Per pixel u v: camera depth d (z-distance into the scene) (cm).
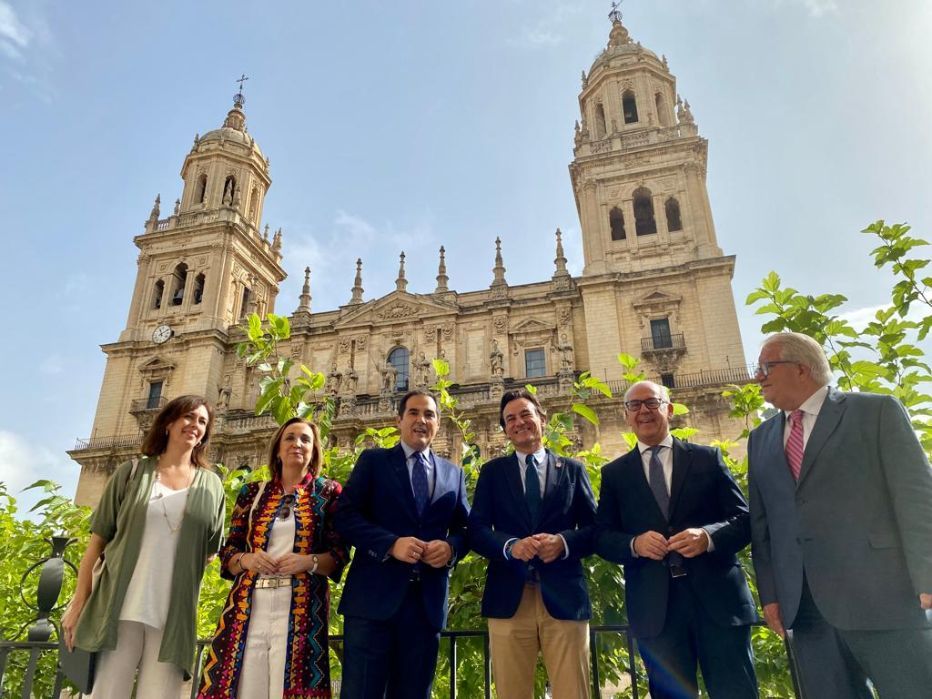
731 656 477
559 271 4156
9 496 1145
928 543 388
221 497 616
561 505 573
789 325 779
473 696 729
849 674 420
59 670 582
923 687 382
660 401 578
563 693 506
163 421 614
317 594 566
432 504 583
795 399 491
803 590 445
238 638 537
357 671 508
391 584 534
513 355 3941
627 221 4009
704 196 3969
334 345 4291
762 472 496
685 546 482
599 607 691
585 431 3422
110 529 564
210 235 4709
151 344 4419
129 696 523
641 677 730
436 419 627
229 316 4588
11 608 1081
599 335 3678
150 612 531
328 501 604
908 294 744
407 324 4203
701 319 3559
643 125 4372
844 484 441
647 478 564
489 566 572
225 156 5194
